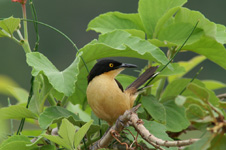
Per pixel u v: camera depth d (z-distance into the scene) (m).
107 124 8.04
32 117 7.80
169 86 8.62
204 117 5.00
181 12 8.54
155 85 9.70
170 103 8.36
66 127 6.42
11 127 8.25
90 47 7.79
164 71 8.33
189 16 8.45
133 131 7.38
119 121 6.79
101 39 8.02
